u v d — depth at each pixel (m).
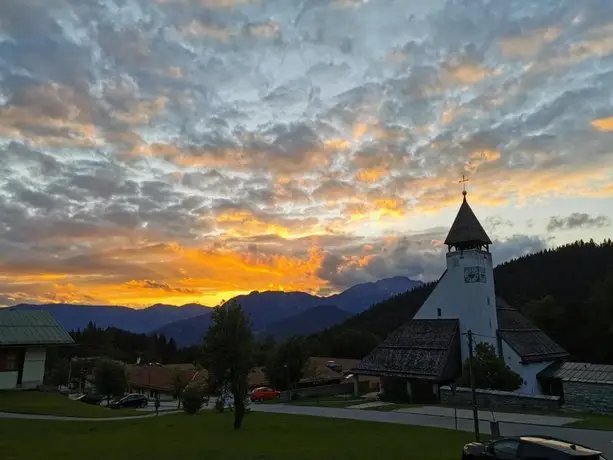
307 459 18.91
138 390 83.38
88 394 68.31
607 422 31.72
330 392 63.91
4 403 39.19
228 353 28.58
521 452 14.06
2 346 45.34
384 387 52.09
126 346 155.38
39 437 24.67
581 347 66.19
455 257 53.62
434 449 21.44
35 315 51.12
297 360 66.06
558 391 48.97
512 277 120.00
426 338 53.03
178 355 146.38
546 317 69.50
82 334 144.12
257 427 29.81
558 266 117.44
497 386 44.16
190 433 26.94
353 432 27.77
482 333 50.59
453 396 44.53
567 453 13.08
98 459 18.66
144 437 25.16
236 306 29.53
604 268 105.50
